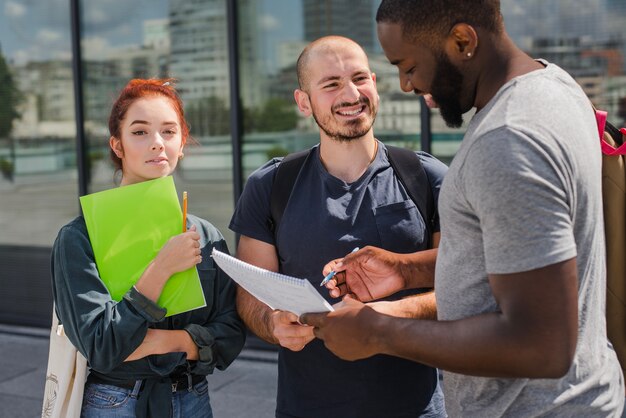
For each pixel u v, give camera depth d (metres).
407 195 2.18
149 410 2.03
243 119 5.07
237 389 4.44
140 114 2.11
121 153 2.17
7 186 5.94
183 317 2.11
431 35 1.47
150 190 2.09
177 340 2.04
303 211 2.19
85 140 5.59
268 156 5.04
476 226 1.44
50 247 5.83
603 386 1.53
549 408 1.48
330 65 2.11
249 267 1.70
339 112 2.12
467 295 1.49
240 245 2.30
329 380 2.12
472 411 1.56
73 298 1.96
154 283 1.96
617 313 1.86
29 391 4.52
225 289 2.24
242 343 2.24
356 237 2.14
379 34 1.55
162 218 2.08
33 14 5.67
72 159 5.68
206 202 5.23
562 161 1.34
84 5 5.47
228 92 5.07
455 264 1.51
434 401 2.19
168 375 2.06
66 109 5.65
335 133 2.14
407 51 1.51
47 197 5.80
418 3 1.46
